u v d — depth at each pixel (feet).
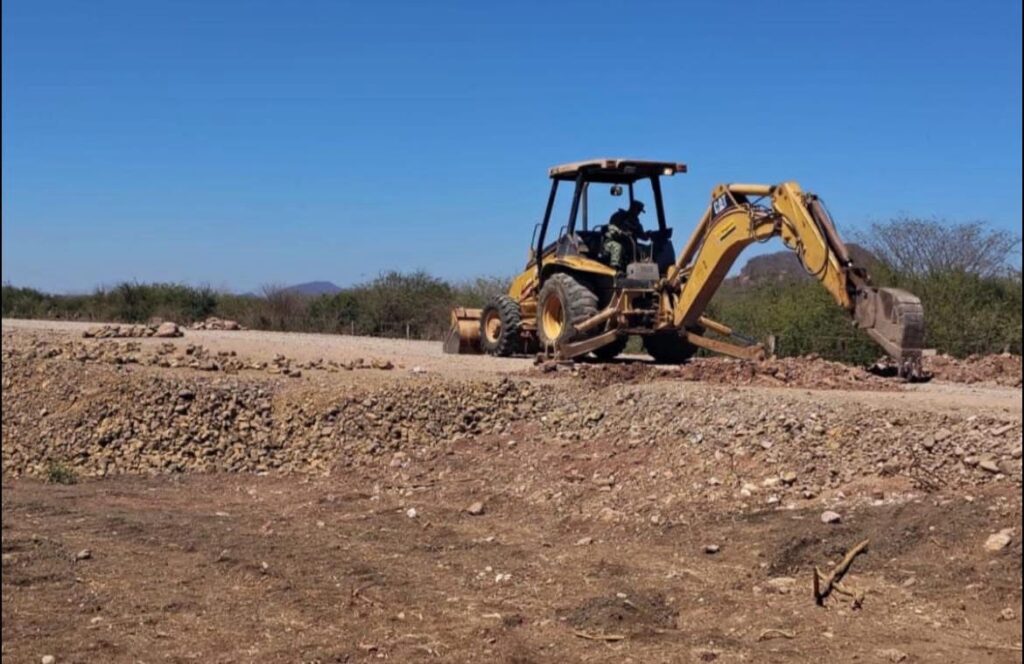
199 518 36.24
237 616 26.71
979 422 34.99
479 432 44.75
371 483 41.16
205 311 118.73
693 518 33.42
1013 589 26.53
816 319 67.21
